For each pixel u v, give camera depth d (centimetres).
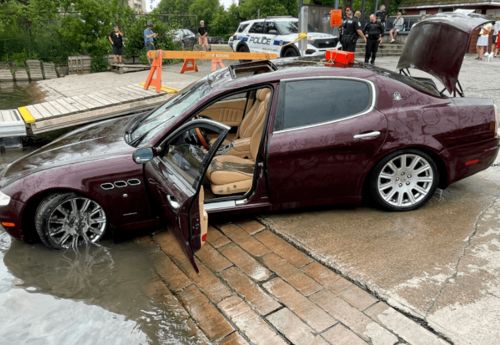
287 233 397
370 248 368
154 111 472
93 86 1427
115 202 390
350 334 280
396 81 419
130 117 511
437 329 277
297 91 403
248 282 339
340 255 359
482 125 422
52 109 805
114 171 384
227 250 382
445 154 416
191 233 300
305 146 393
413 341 271
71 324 309
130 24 2022
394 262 347
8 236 431
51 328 306
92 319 313
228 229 415
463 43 439
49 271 370
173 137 367
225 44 3338
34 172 386
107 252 395
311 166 399
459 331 274
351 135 397
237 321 300
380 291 313
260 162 398
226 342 283
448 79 464
